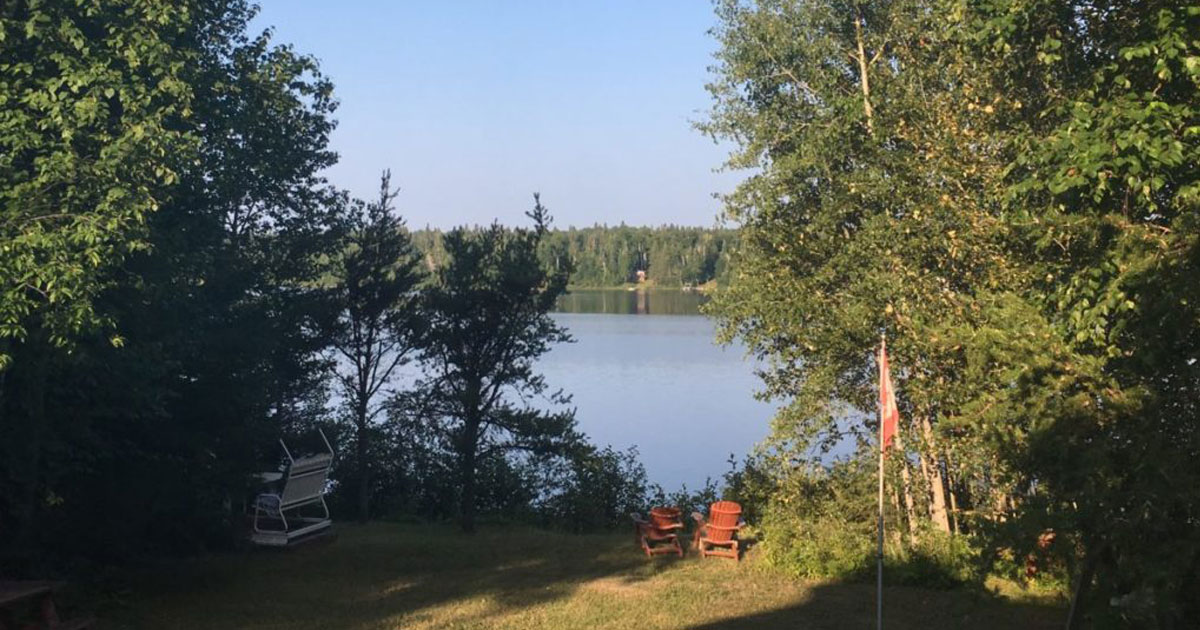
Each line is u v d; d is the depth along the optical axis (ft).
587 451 69.00
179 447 41.50
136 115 31.71
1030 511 26.16
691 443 102.53
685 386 149.28
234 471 43.75
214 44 53.31
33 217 28.07
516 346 65.00
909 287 40.91
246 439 43.75
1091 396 25.31
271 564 48.49
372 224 71.10
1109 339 25.90
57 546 39.47
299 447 59.77
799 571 44.88
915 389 40.75
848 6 54.39
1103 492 22.91
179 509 42.55
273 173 59.52
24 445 34.83
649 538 53.36
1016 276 37.55
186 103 33.99
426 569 48.16
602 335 246.27
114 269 32.53
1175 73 25.80
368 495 72.64
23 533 35.81
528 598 40.83
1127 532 22.62
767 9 55.72
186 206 42.04
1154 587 22.97
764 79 56.18
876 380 47.67
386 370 72.95
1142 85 27.22
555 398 86.38
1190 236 23.70
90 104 29.48
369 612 38.24
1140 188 25.63
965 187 41.52
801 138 53.52
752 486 54.65
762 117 55.67
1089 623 30.14
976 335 29.91
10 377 34.68
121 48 32.42
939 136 42.11
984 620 36.14
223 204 49.67
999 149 40.06
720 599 40.29
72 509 39.45
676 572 46.65
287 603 39.78
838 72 53.72
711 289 55.16
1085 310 25.39
